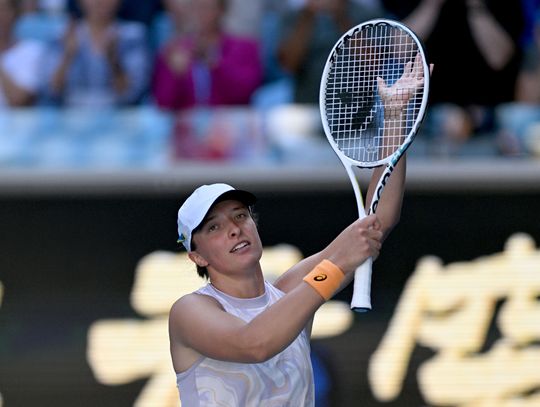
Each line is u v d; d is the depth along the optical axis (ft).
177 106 108.78
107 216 96.78
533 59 107.45
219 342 49.78
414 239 97.09
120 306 95.86
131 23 109.40
